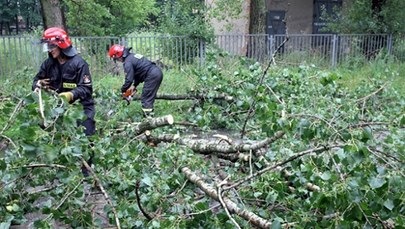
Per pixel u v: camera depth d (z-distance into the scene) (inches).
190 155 153.2
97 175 141.1
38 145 111.5
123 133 206.4
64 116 117.7
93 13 618.8
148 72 280.1
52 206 132.6
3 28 1157.7
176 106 321.1
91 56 463.8
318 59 542.3
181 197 136.4
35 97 116.5
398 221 104.7
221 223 121.8
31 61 450.0
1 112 162.2
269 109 145.1
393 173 105.7
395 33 592.4
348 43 569.9
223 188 132.6
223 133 262.4
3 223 118.5
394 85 401.7
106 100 273.4
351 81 440.1
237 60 360.5
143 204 131.1
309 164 125.2
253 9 605.0
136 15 706.2
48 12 481.7
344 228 104.8
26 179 143.2
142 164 156.8
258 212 128.6
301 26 704.4
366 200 105.8
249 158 159.3
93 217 139.9
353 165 105.3
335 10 636.1
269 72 268.5
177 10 528.7
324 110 213.0
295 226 110.7
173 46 502.0
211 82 281.1
